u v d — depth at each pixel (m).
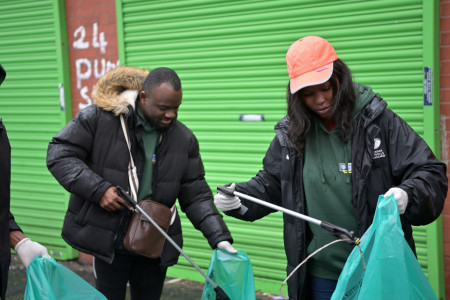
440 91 4.03
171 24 5.21
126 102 3.13
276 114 4.74
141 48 5.43
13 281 5.68
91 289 2.75
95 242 3.16
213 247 3.18
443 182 2.61
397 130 2.66
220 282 3.02
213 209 3.31
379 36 4.16
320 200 2.77
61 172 3.10
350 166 2.69
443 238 4.14
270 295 4.93
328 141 2.76
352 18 4.25
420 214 2.53
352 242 2.47
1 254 2.66
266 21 4.68
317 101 2.66
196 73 5.15
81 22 5.83
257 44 4.75
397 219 2.42
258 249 4.99
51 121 6.15
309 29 4.46
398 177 2.68
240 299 2.98
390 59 4.14
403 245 2.41
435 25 3.93
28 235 6.51
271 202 3.05
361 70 4.27
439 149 4.06
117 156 3.14
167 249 3.27
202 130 5.20
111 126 3.15
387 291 2.41
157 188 3.21
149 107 3.07
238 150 5.00
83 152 3.18
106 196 3.04
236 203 2.89
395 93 4.14
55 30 5.95
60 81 5.99
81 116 3.18
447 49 3.96
